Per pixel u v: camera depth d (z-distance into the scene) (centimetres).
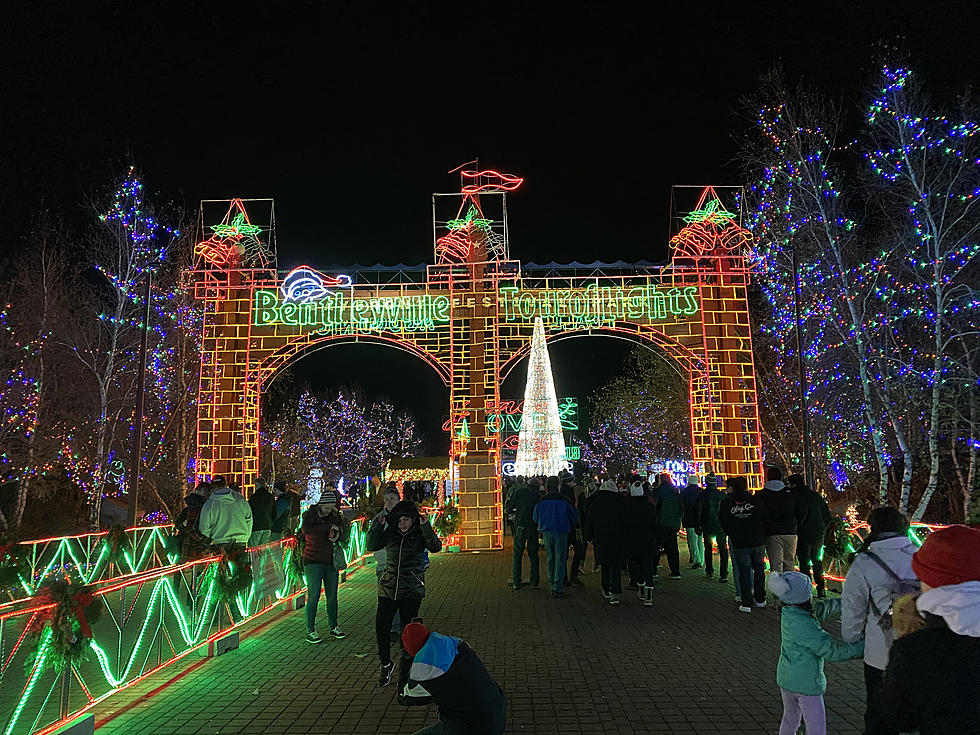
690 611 1005
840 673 681
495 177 1903
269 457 3534
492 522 1778
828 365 2070
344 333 1850
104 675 615
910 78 1673
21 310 2052
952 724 217
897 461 2272
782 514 1039
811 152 1880
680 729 538
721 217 1881
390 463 3709
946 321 1681
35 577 1144
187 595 742
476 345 1841
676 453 4278
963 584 231
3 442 1969
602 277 1888
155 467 2255
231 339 1845
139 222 2059
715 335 1839
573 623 927
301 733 541
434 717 574
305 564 848
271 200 1917
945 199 1648
